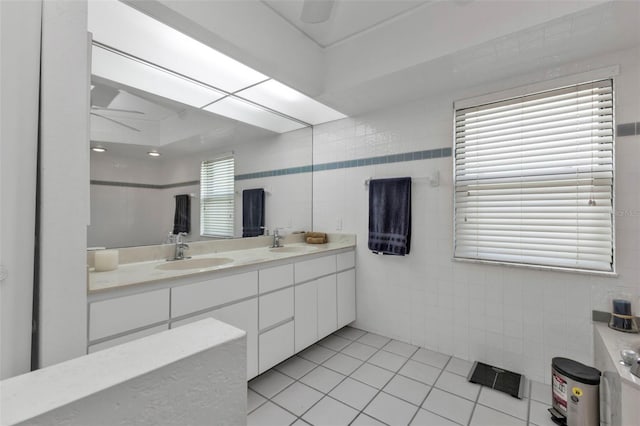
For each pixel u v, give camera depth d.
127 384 0.37
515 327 2.12
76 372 0.38
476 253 2.29
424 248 2.52
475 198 2.30
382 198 2.67
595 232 1.87
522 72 2.06
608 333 1.68
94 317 1.27
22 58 0.46
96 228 1.79
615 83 1.80
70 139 0.52
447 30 1.84
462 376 2.10
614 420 1.38
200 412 0.44
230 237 2.58
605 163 1.83
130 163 1.93
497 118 2.21
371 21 2.06
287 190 3.06
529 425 1.62
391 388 1.96
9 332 0.45
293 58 2.10
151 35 1.67
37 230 0.49
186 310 1.60
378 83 2.23
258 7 1.85
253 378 2.10
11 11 0.45
